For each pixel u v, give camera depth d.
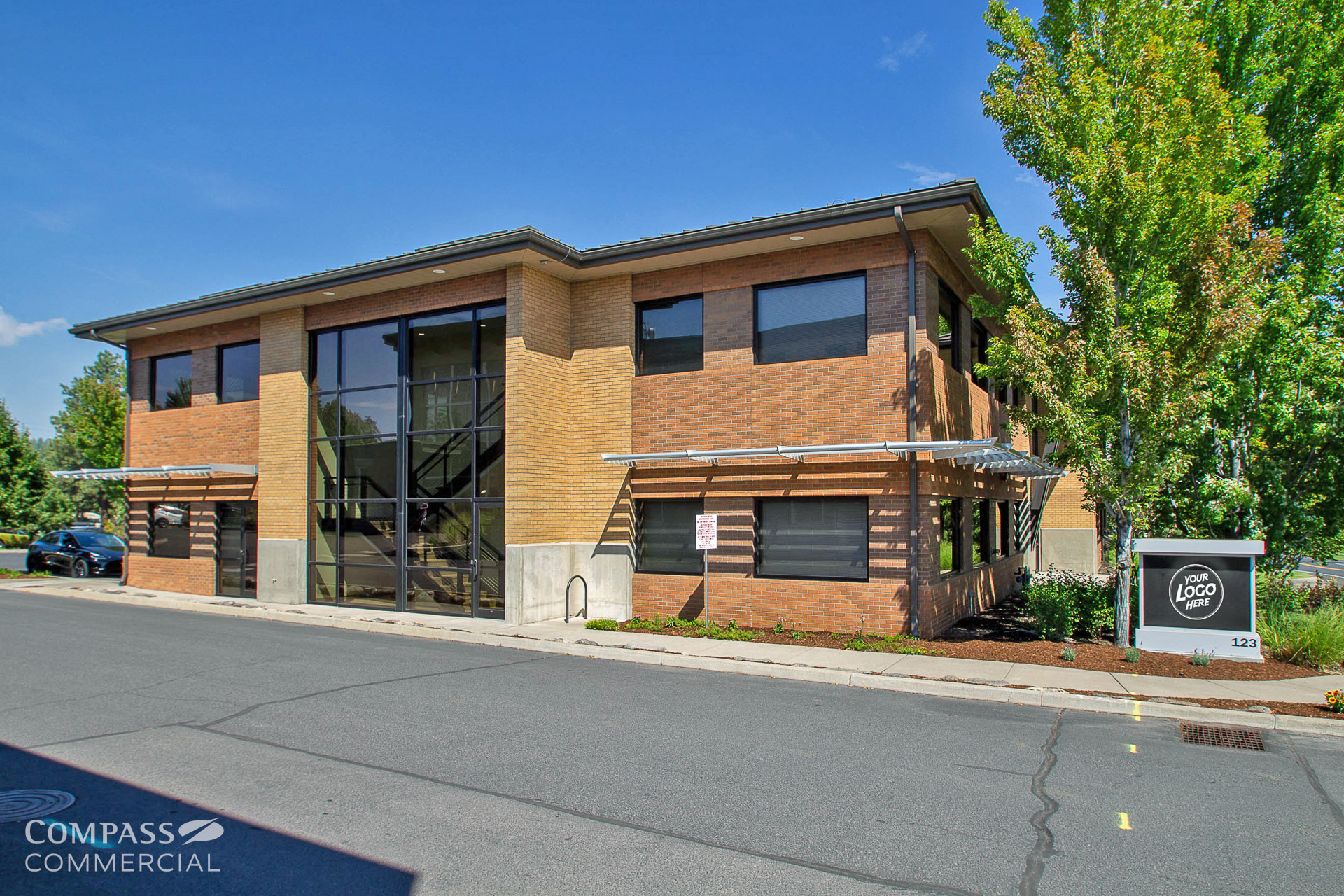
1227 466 14.15
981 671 10.30
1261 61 13.71
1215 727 8.05
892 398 13.02
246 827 5.22
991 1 12.71
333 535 17.95
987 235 12.46
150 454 21.83
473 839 5.04
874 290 13.29
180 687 9.50
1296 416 13.80
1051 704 9.02
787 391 13.86
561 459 15.81
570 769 6.48
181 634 13.88
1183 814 5.66
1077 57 11.98
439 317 16.64
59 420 50.78
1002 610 16.84
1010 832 5.28
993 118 12.52
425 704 8.71
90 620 15.70
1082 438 11.34
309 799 5.74
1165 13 11.65
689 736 7.52
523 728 7.74
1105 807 5.77
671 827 5.29
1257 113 14.04
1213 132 11.50
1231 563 11.12
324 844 4.96
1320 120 14.17
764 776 6.36
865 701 9.06
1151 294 11.59
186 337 21.22
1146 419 11.27
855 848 4.96
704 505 14.67
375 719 8.05
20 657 11.45
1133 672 10.23
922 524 12.88
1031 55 12.04
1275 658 11.04
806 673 10.38
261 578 18.75
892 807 5.70
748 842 5.04
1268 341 12.94
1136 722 8.25
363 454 17.67
